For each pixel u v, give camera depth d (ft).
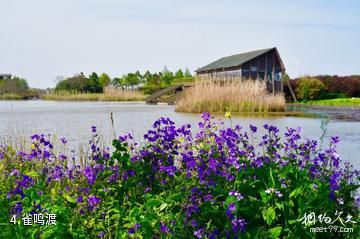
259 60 161.38
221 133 16.16
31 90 256.52
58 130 49.67
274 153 15.56
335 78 185.88
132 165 15.06
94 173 14.25
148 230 11.16
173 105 132.16
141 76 299.17
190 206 11.66
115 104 143.84
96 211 12.28
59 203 12.80
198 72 195.62
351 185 13.94
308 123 62.44
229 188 13.15
